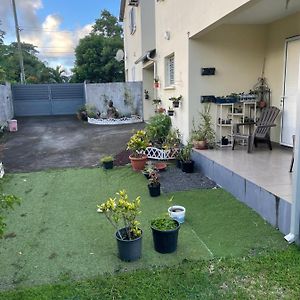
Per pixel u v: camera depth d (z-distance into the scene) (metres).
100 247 3.59
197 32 6.37
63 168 7.28
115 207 3.38
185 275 2.96
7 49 27.59
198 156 6.57
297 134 3.27
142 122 14.76
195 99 7.22
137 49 14.88
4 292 2.80
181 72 7.66
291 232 3.47
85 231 4.02
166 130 8.21
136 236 3.28
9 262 3.33
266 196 4.05
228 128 7.35
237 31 7.07
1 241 3.81
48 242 3.75
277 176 4.67
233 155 6.22
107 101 15.77
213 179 5.86
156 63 10.43
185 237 3.73
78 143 10.13
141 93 15.39
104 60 24.78
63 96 17.72
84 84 17.23
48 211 4.74
